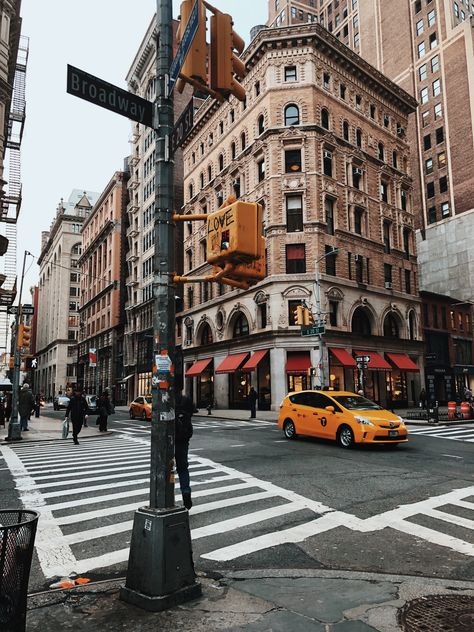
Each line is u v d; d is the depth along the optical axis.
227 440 16.14
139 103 4.53
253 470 10.37
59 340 100.12
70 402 16.67
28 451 14.56
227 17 4.41
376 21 69.56
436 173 58.84
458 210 55.59
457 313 49.44
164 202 4.46
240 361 35.44
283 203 34.31
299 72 35.84
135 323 60.62
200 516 6.85
